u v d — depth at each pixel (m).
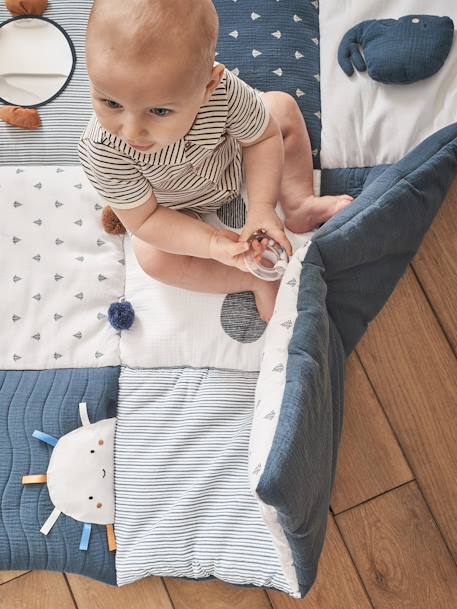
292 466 0.75
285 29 1.18
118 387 1.08
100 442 1.05
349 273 0.97
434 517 1.22
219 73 0.78
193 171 0.95
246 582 1.00
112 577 1.04
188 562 1.02
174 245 1.01
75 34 1.20
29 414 1.07
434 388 1.26
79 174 1.15
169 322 1.08
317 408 0.82
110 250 1.13
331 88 1.16
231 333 1.07
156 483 1.04
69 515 1.04
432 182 0.98
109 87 0.72
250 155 1.01
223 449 1.04
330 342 0.95
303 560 0.87
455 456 1.24
